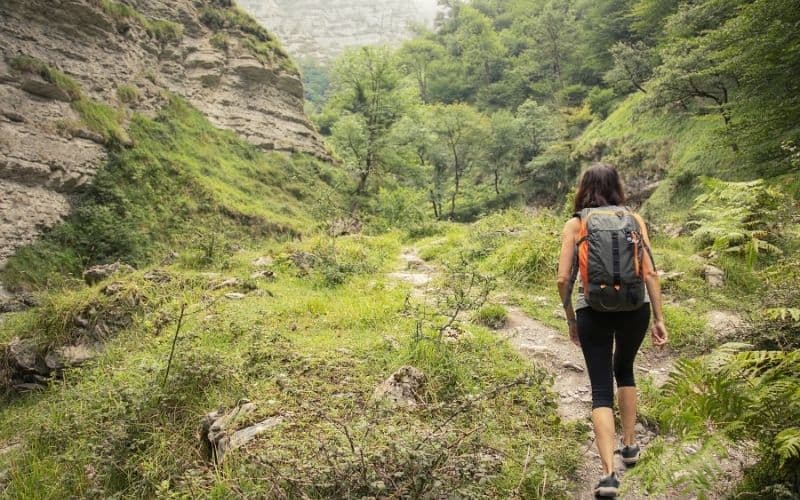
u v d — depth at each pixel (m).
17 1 19.78
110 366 5.72
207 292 7.72
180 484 3.22
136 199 20.67
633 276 2.80
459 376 4.28
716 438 2.62
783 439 2.47
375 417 3.21
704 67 21.02
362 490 2.63
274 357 5.00
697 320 5.73
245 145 29.58
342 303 7.20
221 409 4.08
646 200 26.98
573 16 59.81
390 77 33.62
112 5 24.70
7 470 4.25
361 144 32.03
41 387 6.81
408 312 6.11
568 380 4.71
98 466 3.76
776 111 12.33
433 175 42.88
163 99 26.50
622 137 32.12
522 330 5.96
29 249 16.73
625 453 3.17
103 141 20.89
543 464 2.97
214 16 32.31
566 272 3.02
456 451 2.95
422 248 13.50
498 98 66.75
